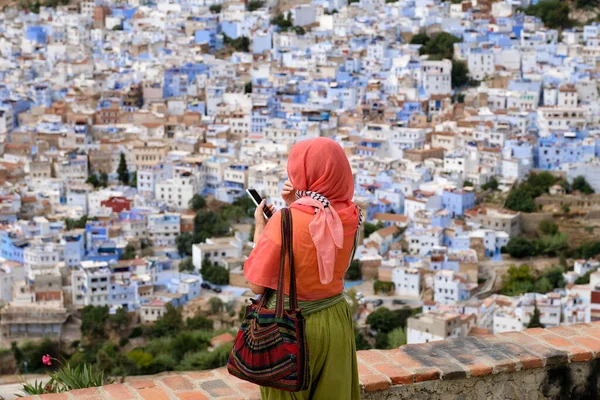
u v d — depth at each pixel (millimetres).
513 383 35031
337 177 27547
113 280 190000
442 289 183000
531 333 37531
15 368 163000
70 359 159625
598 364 35938
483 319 163875
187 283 191000
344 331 27984
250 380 27266
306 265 27141
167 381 33812
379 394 33344
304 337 27188
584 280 186375
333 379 27969
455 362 34688
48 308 178750
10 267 197500
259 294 27656
